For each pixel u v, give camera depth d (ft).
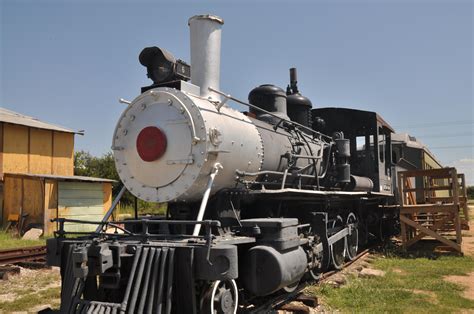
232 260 14.28
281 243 17.58
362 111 37.27
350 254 32.58
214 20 21.21
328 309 20.53
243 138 19.81
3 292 24.17
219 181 18.21
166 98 18.10
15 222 53.78
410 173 40.24
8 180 55.21
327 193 25.52
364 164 37.60
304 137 27.71
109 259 14.25
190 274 14.32
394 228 50.31
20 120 64.18
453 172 38.40
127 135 18.75
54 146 67.41
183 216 18.48
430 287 24.62
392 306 20.84
